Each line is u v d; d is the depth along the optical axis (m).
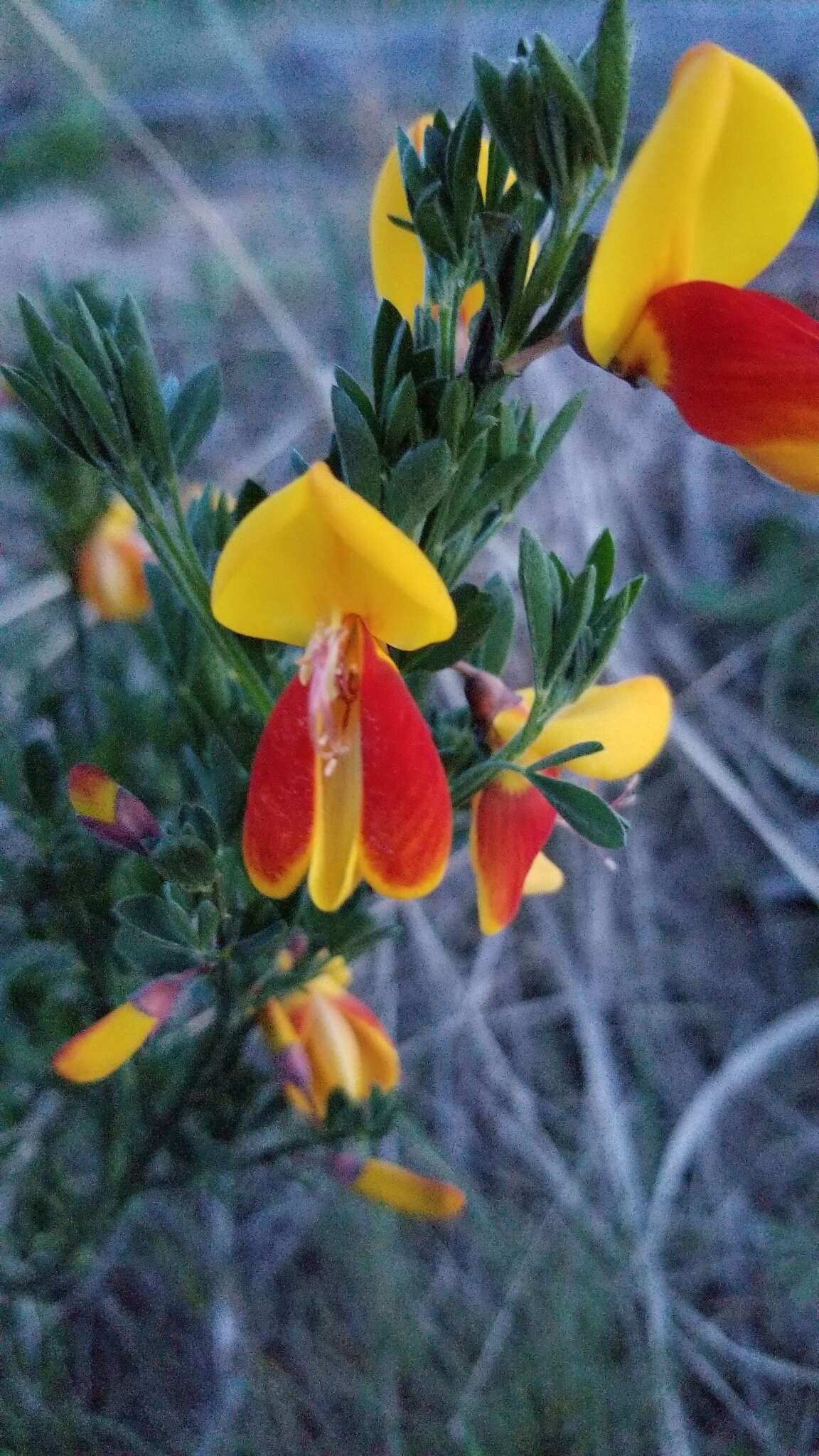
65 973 0.09
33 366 0.09
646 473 0.20
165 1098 0.09
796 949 0.16
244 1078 0.09
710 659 0.18
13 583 0.14
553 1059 0.14
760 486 0.20
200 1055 0.08
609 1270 0.12
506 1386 0.11
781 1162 0.14
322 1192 0.12
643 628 0.18
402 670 0.07
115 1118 0.09
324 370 0.18
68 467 0.09
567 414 0.07
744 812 0.15
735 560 0.19
